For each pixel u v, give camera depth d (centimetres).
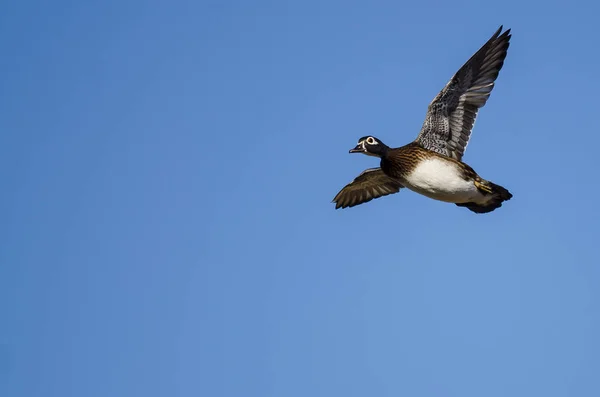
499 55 1666
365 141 1738
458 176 1644
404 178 1698
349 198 2011
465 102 1673
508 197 1670
